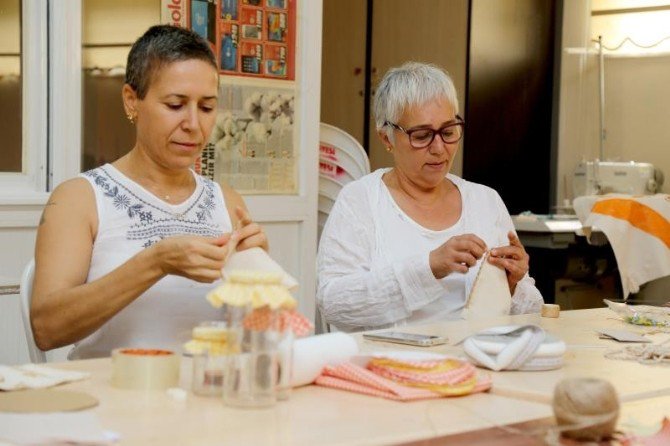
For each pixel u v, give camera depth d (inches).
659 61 240.8
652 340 92.2
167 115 89.0
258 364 60.8
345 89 265.0
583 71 251.4
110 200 91.4
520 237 200.1
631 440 60.7
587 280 205.0
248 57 154.3
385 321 111.8
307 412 60.7
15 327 132.8
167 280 90.4
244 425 56.8
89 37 137.7
